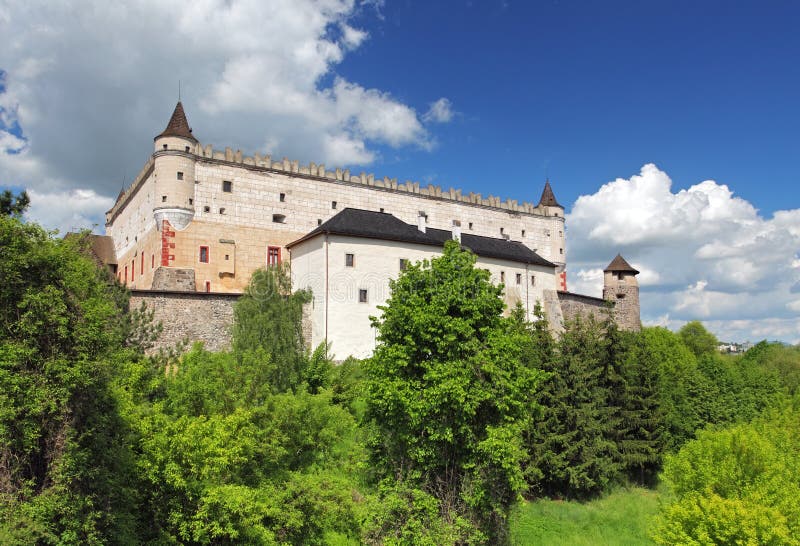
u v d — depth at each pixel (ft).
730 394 171.42
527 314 201.98
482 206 259.80
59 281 50.85
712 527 71.87
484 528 72.33
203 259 195.62
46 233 51.60
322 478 75.72
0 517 45.03
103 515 52.13
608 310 138.92
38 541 47.78
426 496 69.36
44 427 48.62
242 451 66.59
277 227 210.18
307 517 73.26
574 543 93.20
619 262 271.69
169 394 73.36
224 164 203.31
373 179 234.17
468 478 71.10
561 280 281.33
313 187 219.82
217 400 74.59
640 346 140.56
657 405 133.28
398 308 74.95
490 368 69.41
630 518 104.78
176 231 192.24
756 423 135.54
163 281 186.09
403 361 71.72
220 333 148.36
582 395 115.14
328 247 161.99
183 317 145.18
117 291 91.66
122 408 58.75
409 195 241.14
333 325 158.71
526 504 104.88
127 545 54.44
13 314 49.01
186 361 79.61
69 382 48.73
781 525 68.85
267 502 67.15
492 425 72.43
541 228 278.05
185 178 194.39
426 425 69.87
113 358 55.52
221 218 200.64
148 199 203.92
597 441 115.65
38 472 49.39
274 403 78.02
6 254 48.65
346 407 104.78
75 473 48.93
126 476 57.52
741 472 80.02
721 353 362.53
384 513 68.90
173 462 59.62
